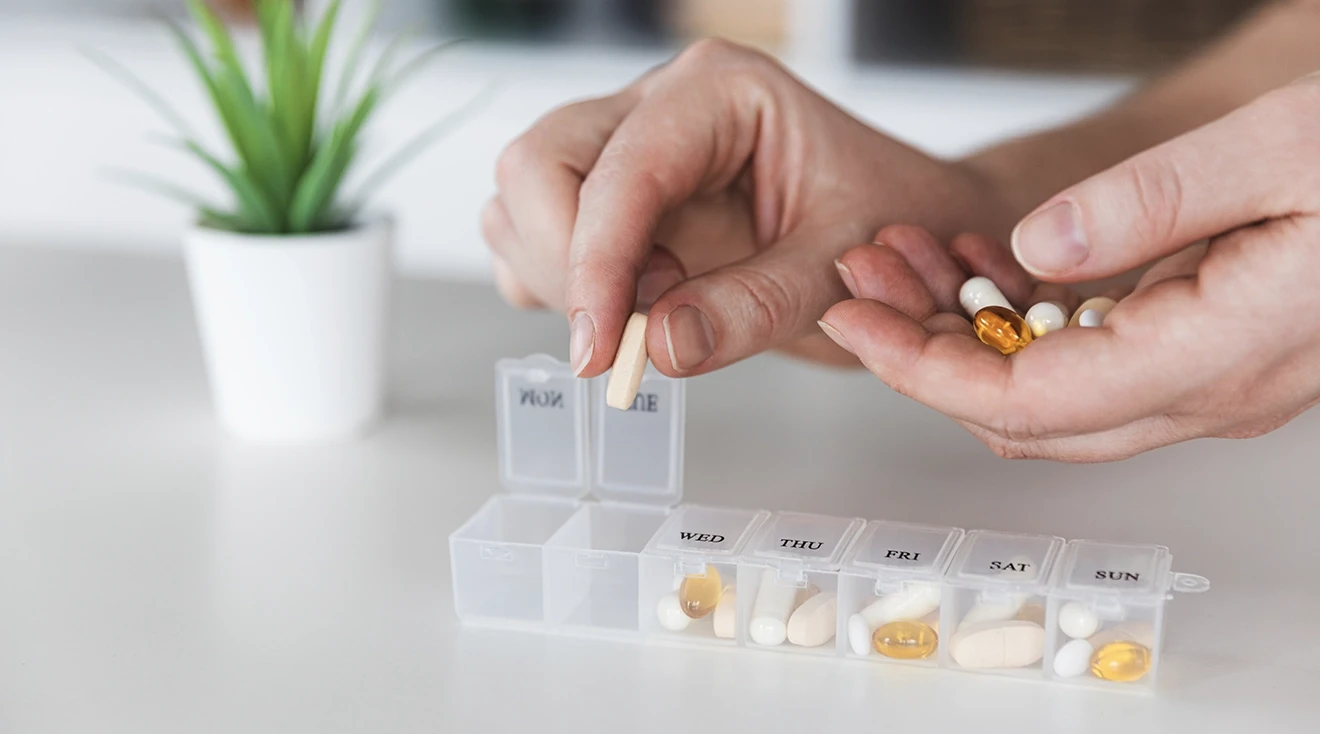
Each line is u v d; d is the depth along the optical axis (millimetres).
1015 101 1740
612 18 1869
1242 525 774
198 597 735
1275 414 714
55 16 2016
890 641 703
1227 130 685
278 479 813
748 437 847
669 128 779
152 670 700
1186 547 760
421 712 684
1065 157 891
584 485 790
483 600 722
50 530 774
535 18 1892
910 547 719
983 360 703
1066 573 702
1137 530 771
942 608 702
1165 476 812
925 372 707
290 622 722
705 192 818
